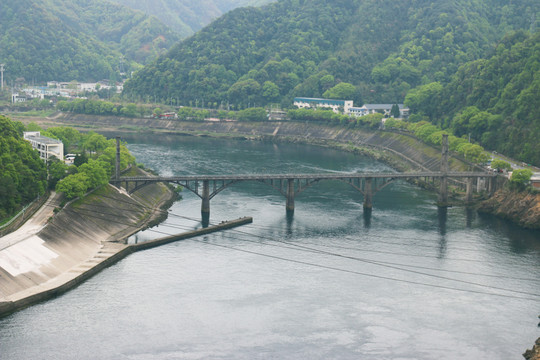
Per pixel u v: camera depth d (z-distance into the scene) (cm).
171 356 18900
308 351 19375
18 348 18988
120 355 18862
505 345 19938
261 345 19625
